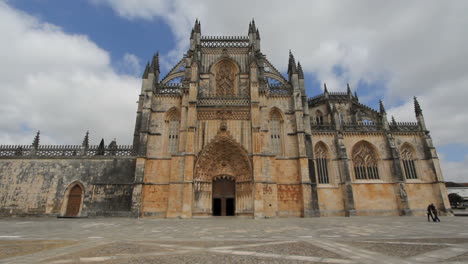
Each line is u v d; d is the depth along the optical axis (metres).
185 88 46.84
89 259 10.52
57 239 17.22
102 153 47.12
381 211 48.38
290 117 49.66
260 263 9.67
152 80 48.78
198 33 56.38
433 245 13.63
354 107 69.75
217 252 12.02
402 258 10.42
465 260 9.95
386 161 51.69
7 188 43.56
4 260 10.40
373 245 13.84
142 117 46.38
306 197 43.62
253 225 27.47
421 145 52.97
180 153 43.44
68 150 46.59
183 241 15.89
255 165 41.53
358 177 51.59
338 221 33.12
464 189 108.44
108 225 28.47
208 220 35.69
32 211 42.53
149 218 40.38
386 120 53.66
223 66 55.28
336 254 11.37
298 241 15.55
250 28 56.72
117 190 43.53
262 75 53.81
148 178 44.28
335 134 52.75
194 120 43.97
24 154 46.25
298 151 46.56
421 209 48.78
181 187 41.62
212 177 44.44
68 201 43.41
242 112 45.62
